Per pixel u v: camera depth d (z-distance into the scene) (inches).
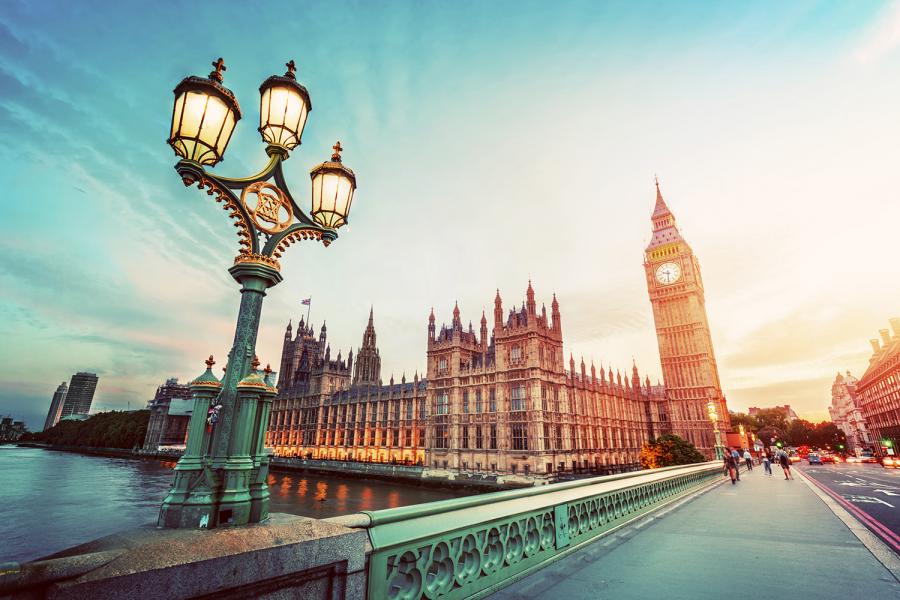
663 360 4345.5
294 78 218.8
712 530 491.8
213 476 157.5
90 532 2049.7
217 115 177.6
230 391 174.1
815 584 297.0
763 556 372.5
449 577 232.5
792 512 634.8
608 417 3718.0
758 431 6820.9
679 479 841.5
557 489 374.3
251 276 191.6
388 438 4003.4
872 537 454.3
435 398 3361.2
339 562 163.8
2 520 2258.9
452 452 3097.9
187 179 173.5
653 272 4601.4
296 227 211.9
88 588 102.1
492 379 3026.6
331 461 4217.5
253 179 192.9
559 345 3085.6
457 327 3366.1
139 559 114.4
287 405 5649.6
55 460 6899.6
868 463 3206.2
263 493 166.6
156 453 7017.7
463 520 245.0
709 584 293.4
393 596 197.0
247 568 134.0
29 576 92.9
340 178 241.9
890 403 5078.7
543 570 316.8
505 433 2834.6
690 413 4104.3
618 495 512.4
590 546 398.0
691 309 4298.7
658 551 389.4
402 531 202.4
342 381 5260.8
